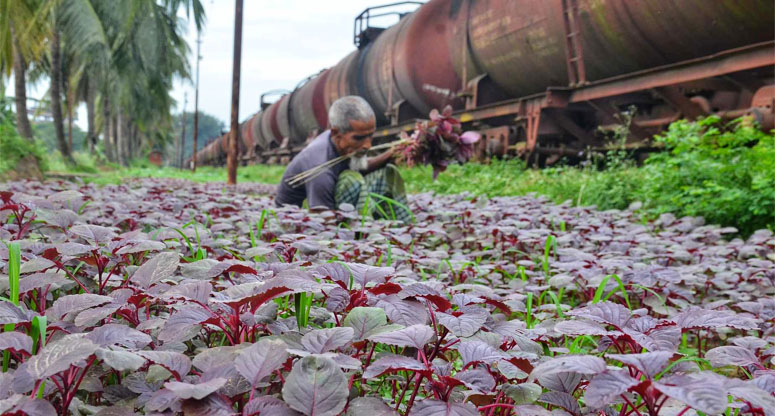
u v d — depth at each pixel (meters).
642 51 9.29
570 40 10.23
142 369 1.61
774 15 7.24
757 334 2.69
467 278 3.33
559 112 11.24
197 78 35.28
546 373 1.18
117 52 31.86
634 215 7.06
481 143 13.09
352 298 1.75
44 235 2.91
